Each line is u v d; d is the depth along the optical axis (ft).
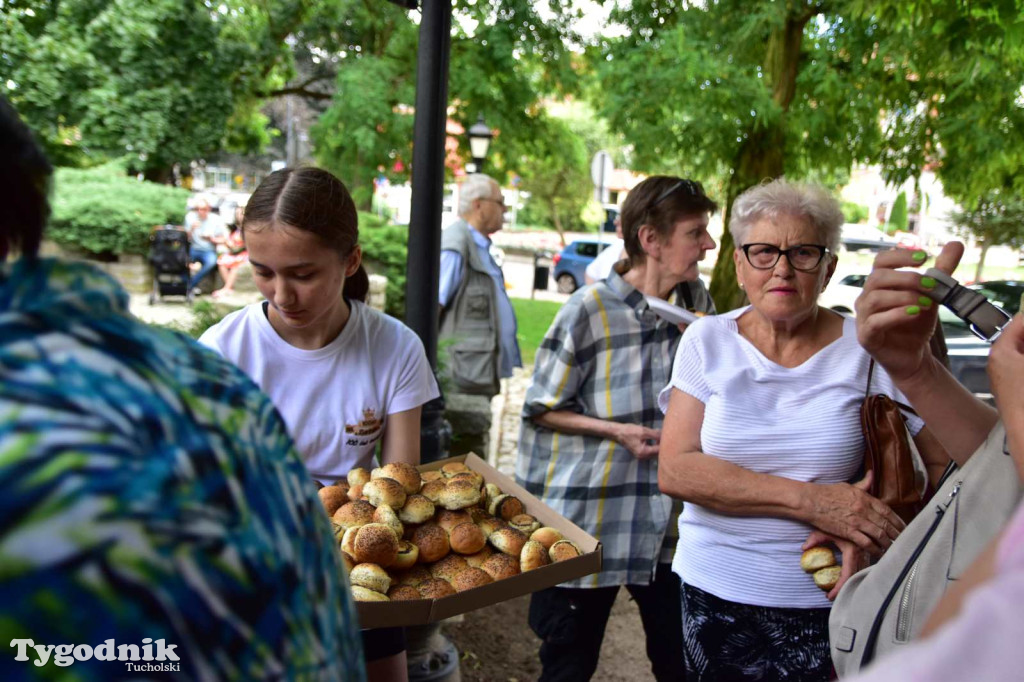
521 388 30.27
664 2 30.91
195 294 44.39
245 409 2.29
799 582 6.54
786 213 6.64
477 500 6.63
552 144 47.57
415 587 5.88
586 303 8.55
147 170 51.80
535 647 12.07
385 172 44.39
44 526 1.60
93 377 1.87
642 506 8.46
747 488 6.52
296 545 2.25
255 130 57.62
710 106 27.30
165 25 44.19
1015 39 16.34
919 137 30.30
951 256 5.18
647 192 8.52
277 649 2.01
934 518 4.76
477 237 17.28
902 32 24.32
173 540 1.78
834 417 6.61
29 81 42.83
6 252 2.14
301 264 5.89
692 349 7.09
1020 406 4.05
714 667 6.89
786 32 29.71
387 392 6.93
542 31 42.47
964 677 1.61
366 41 47.09
